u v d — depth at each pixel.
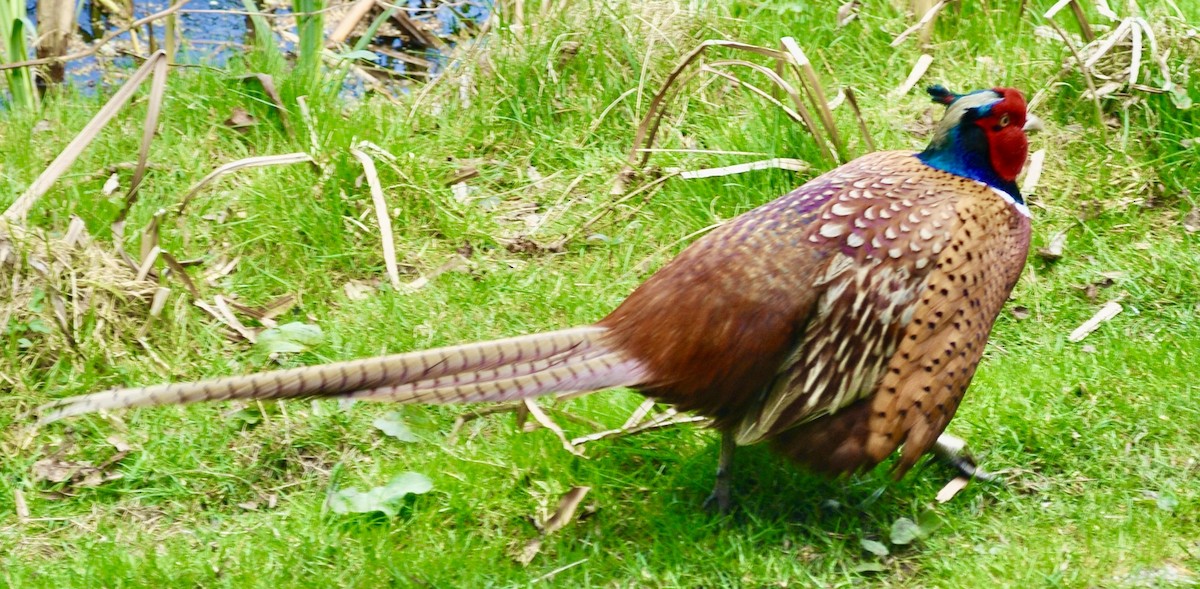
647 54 7.17
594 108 7.17
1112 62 6.96
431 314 5.91
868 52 7.54
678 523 4.79
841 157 6.40
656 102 6.52
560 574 4.62
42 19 7.77
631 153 6.69
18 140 6.77
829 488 4.94
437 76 7.78
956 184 4.63
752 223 4.46
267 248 6.25
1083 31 7.05
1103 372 5.39
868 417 4.48
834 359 4.39
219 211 6.42
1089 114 6.87
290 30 8.76
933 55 7.43
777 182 6.54
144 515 5.00
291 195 6.39
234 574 4.63
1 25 7.17
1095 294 5.95
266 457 5.23
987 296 4.52
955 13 7.62
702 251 4.43
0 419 5.30
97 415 5.34
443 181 6.79
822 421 4.51
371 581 4.60
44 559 4.75
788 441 4.59
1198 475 4.90
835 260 4.36
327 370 4.09
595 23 7.36
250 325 5.93
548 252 6.36
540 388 4.30
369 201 6.46
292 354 5.71
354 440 5.29
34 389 5.42
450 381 4.23
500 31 7.45
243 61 7.53
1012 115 4.66
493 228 6.47
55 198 6.32
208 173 6.69
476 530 4.84
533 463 5.05
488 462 5.04
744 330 4.32
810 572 4.61
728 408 4.49
